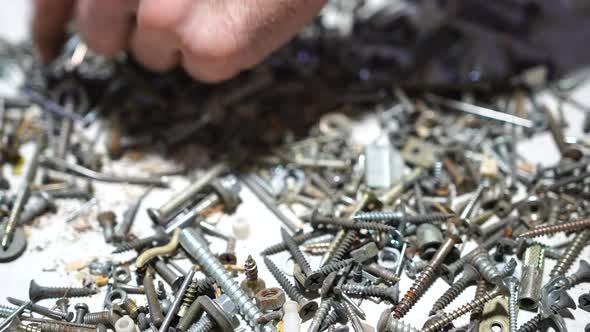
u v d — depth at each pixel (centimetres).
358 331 31
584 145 39
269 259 34
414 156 39
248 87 41
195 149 40
